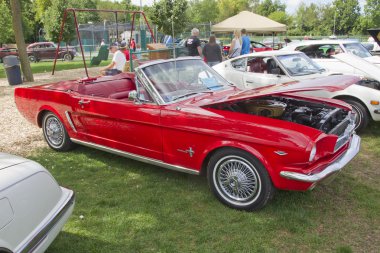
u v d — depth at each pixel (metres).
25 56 13.98
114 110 4.51
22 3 45.34
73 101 5.02
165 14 26.86
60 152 5.65
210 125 3.72
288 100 4.77
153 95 4.21
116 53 9.76
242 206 3.76
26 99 5.74
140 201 4.07
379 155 5.39
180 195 4.19
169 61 4.68
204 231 3.46
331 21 51.16
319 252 3.13
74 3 40.16
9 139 6.38
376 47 17.23
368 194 4.14
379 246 3.20
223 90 4.77
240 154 3.61
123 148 4.62
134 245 3.27
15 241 2.38
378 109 6.00
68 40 33.56
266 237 3.35
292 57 7.62
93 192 4.32
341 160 3.73
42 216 2.65
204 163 4.01
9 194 2.42
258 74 7.59
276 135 3.38
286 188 3.43
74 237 3.41
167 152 4.16
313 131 3.41
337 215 3.70
